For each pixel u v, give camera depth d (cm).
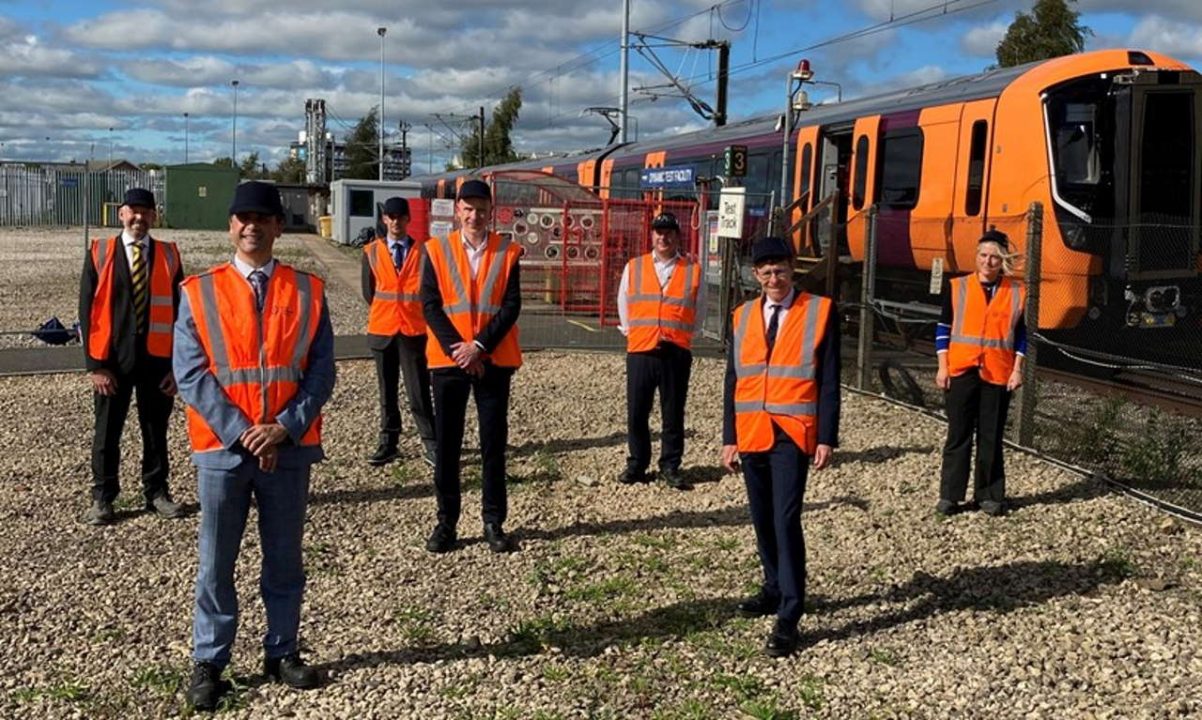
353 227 4100
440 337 596
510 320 602
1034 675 450
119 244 653
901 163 1397
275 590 445
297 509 441
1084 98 1145
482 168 3847
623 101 2855
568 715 422
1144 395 974
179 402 1012
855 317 1393
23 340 1417
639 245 1670
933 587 551
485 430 617
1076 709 422
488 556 609
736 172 1476
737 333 500
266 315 425
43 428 902
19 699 436
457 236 608
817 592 551
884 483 745
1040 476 743
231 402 420
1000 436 663
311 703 434
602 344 1408
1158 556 587
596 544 630
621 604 536
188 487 740
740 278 1383
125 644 489
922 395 1009
